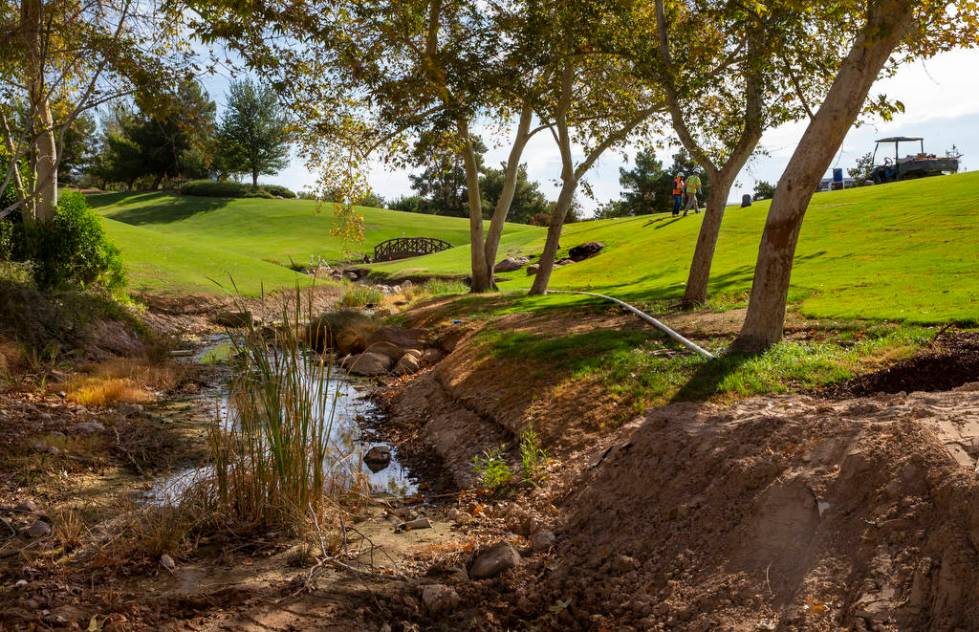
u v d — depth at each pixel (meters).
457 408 11.30
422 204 98.00
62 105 19.09
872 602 3.93
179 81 14.21
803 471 5.21
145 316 23.55
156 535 6.05
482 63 17.91
